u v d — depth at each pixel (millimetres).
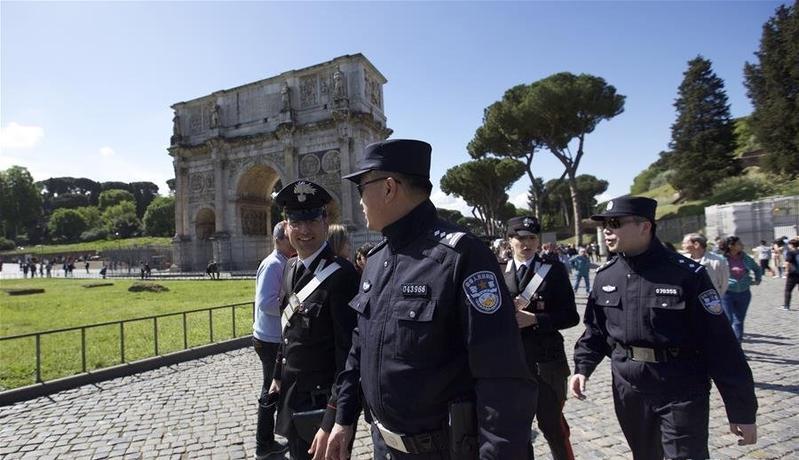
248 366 13102
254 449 7566
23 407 9938
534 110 52250
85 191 179125
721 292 10531
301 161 58312
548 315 6023
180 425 8664
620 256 4957
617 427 7863
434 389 2947
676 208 73688
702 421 4246
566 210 116500
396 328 3068
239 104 63188
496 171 74625
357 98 56281
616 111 52531
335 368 5043
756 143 71250
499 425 2615
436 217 3416
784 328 14703
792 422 7645
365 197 3414
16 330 19219
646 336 4477
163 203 138250
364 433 8125
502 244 16109
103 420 9016
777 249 29703
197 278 51469
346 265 5168
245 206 64500
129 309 25188
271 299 7156
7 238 146250
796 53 57156
